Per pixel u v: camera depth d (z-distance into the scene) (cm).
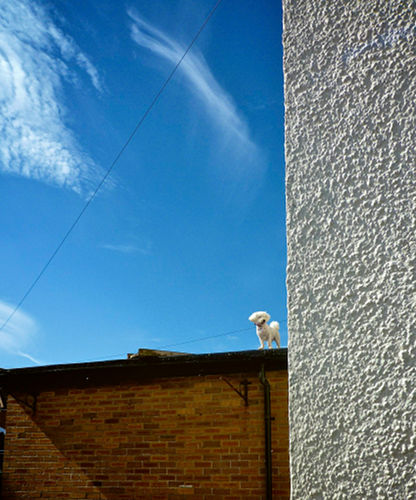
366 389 76
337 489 75
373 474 73
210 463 724
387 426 74
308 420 80
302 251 87
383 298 79
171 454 750
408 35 88
